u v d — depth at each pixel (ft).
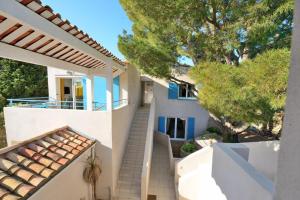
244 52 25.43
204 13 21.81
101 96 42.47
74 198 21.38
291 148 5.23
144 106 57.77
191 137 51.11
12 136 26.91
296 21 5.13
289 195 5.33
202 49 25.05
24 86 63.46
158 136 50.90
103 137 25.95
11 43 14.02
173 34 26.17
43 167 15.75
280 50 14.23
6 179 13.24
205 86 19.06
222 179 13.44
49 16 12.11
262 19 18.37
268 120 17.57
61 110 25.98
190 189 23.21
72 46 15.76
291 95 5.25
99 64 27.99
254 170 10.50
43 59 18.24
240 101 16.99
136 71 50.19
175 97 50.93
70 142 22.50
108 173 26.55
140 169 32.83
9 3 9.48
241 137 37.50
